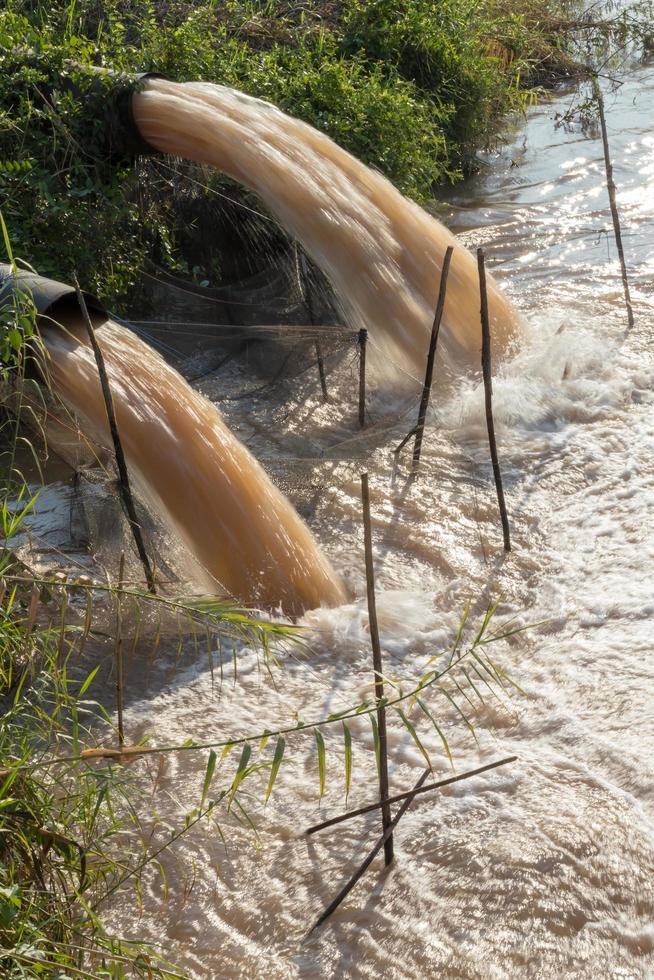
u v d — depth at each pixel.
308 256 8.93
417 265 8.66
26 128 8.40
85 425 6.11
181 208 9.88
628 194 12.65
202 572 5.86
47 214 8.30
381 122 10.91
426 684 4.01
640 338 9.02
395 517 6.75
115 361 6.23
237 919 3.99
